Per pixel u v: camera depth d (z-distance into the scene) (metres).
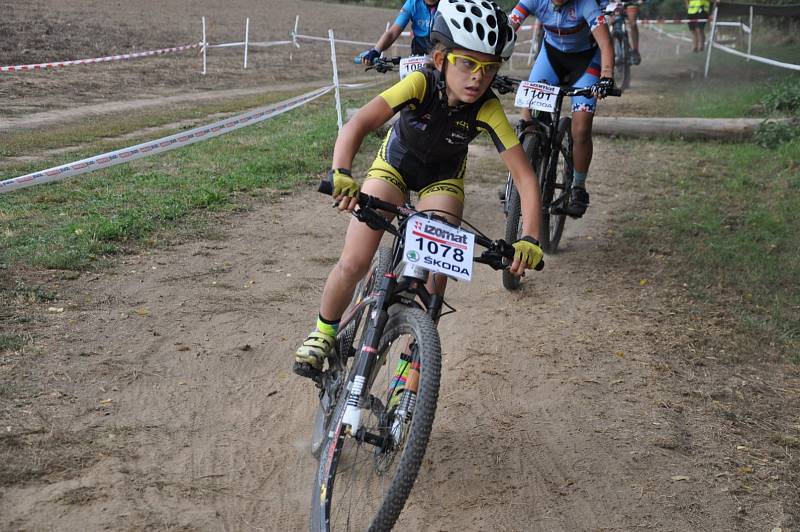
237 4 27.20
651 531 2.74
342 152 2.47
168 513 2.62
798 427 3.46
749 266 5.24
